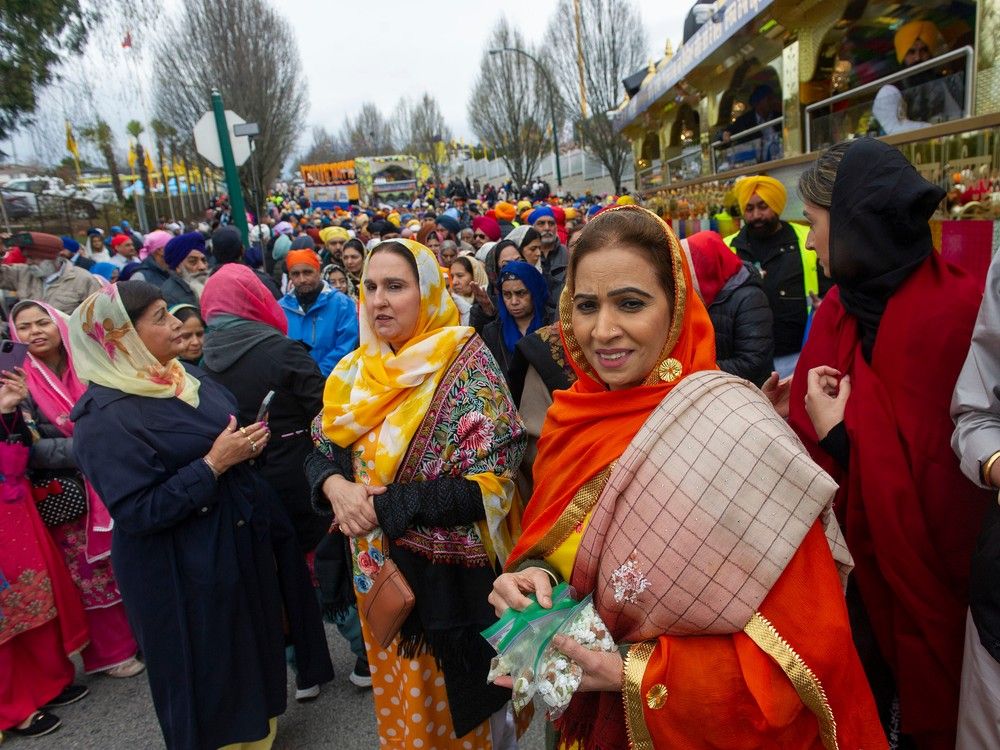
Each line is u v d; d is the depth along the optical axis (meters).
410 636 2.05
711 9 6.05
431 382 2.08
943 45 3.26
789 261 3.94
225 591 2.37
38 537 3.04
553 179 33.84
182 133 20.78
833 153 1.67
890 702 1.69
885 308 1.57
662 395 1.30
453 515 1.98
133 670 3.45
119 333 2.29
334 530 2.32
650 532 1.20
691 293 1.35
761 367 3.14
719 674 1.15
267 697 2.53
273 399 3.06
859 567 1.59
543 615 1.28
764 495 1.15
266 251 10.91
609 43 19.94
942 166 3.02
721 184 5.93
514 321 4.04
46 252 6.62
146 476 2.24
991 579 1.30
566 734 1.50
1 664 2.95
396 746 2.26
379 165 49.06
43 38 7.08
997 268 1.37
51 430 3.20
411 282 2.10
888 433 1.51
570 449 1.41
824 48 4.07
